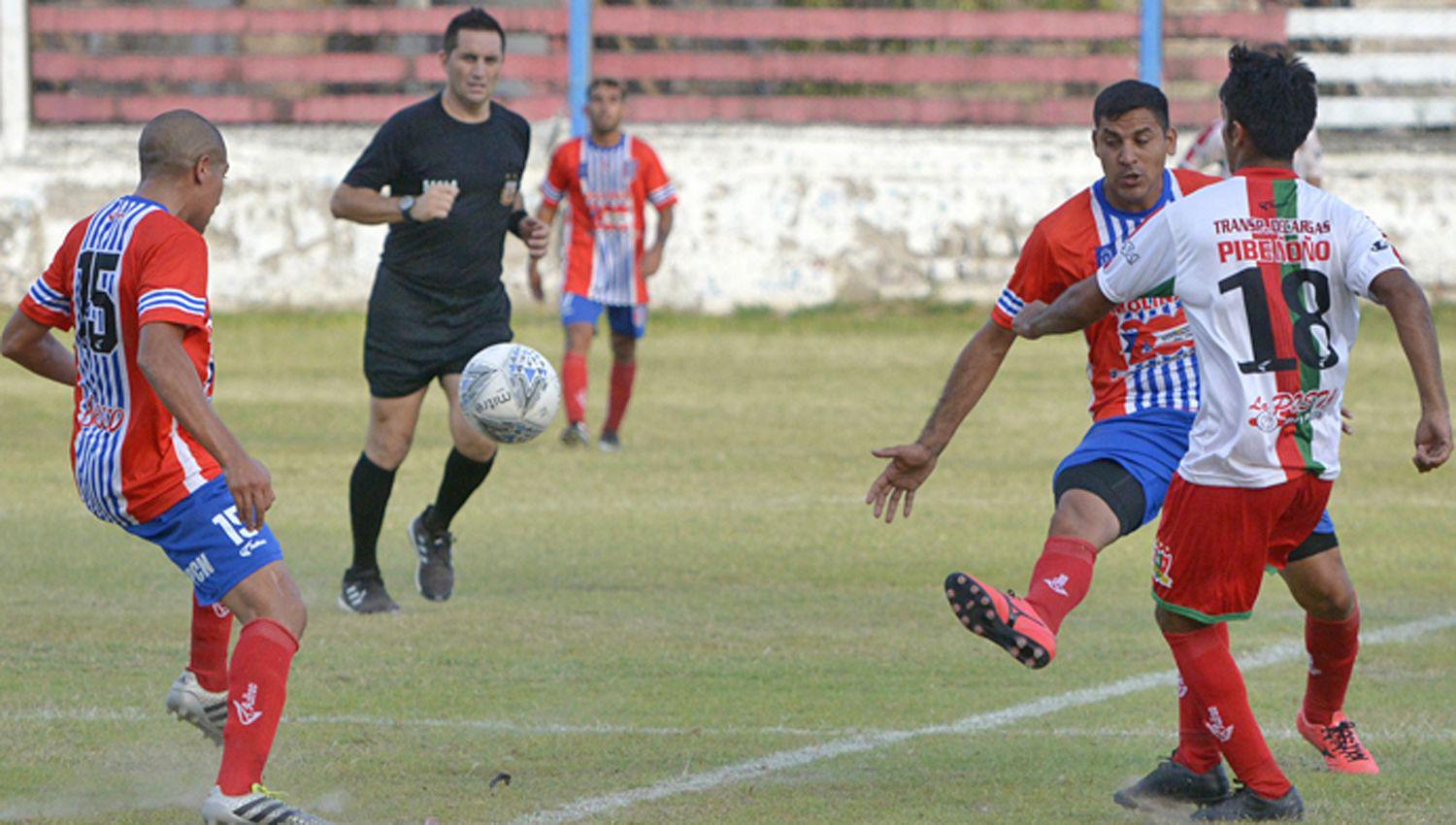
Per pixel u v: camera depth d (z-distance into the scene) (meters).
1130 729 19.39
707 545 30.61
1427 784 17.20
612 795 16.70
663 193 43.28
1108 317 18.28
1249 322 15.41
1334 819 16.00
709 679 21.55
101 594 26.28
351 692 20.78
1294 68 15.90
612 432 42.41
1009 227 68.06
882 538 31.36
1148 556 30.78
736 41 69.56
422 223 25.25
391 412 25.55
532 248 27.39
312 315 67.81
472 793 16.75
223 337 63.25
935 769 17.77
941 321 67.19
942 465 40.06
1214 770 16.48
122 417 15.93
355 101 69.75
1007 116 69.38
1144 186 18.09
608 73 69.62
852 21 69.31
